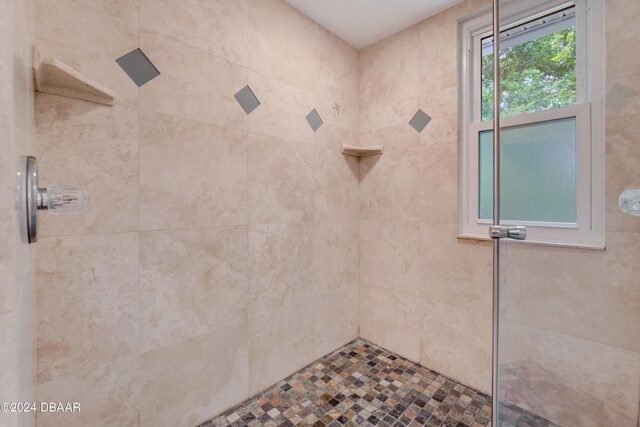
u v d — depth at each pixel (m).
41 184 0.76
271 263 1.31
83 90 0.81
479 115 1.34
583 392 0.98
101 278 0.86
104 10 0.85
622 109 0.89
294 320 1.41
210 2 1.08
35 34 0.71
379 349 1.64
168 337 1.00
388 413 1.16
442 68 1.39
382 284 1.65
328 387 1.32
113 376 0.89
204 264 1.09
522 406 1.07
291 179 1.38
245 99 1.20
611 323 0.93
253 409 1.18
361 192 1.74
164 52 0.97
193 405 1.07
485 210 1.31
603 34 0.92
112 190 0.88
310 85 1.46
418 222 1.49
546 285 1.03
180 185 1.02
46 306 0.77
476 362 1.30
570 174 0.99
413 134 1.50
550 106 1.03
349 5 1.36
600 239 0.94
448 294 1.39
